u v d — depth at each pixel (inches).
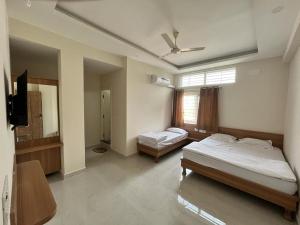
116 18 90.7
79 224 72.4
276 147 134.2
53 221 73.9
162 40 119.6
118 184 107.6
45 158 110.0
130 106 156.6
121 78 156.5
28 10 78.2
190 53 146.0
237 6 79.0
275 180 82.0
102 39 112.3
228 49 135.5
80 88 120.3
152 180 113.9
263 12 73.1
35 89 104.6
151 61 163.6
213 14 85.9
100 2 76.7
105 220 75.1
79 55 117.9
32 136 104.3
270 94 142.7
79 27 95.7
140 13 85.8
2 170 29.0
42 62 137.6
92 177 116.3
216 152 113.6
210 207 86.1
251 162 98.0
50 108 110.7
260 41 105.5
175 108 211.6
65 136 114.0
